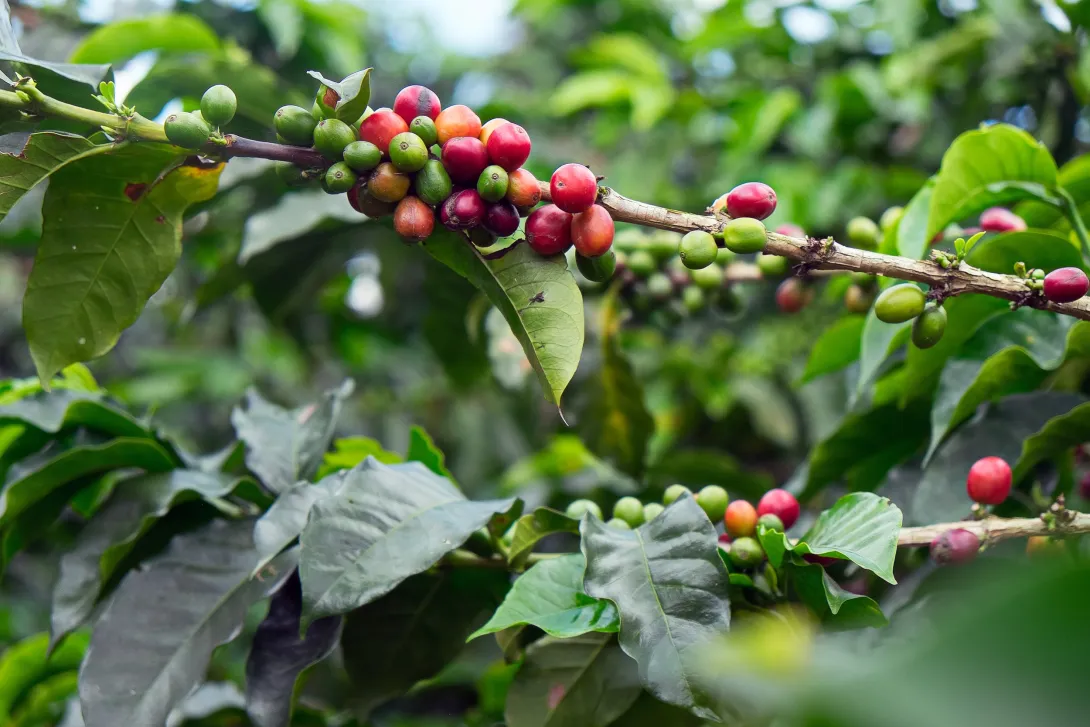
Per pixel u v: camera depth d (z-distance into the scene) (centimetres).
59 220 59
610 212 57
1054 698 36
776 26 129
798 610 61
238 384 152
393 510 60
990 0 108
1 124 58
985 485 60
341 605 57
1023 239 65
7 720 81
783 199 116
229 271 90
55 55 105
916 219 71
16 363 169
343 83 55
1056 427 63
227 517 68
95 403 71
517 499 63
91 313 61
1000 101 116
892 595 66
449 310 101
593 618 59
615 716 62
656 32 151
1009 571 61
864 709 35
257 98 85
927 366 70
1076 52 103
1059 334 68
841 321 77
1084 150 113
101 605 69
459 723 86
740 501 62
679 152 129
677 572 57
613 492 93
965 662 36
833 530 60
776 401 122
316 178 58
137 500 68
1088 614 36
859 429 73
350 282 143
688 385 129
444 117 57
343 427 148
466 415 148
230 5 119
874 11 126
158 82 84
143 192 59
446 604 67
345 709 71
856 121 124
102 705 61
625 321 87
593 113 148
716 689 55
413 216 56
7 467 73
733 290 80
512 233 57
